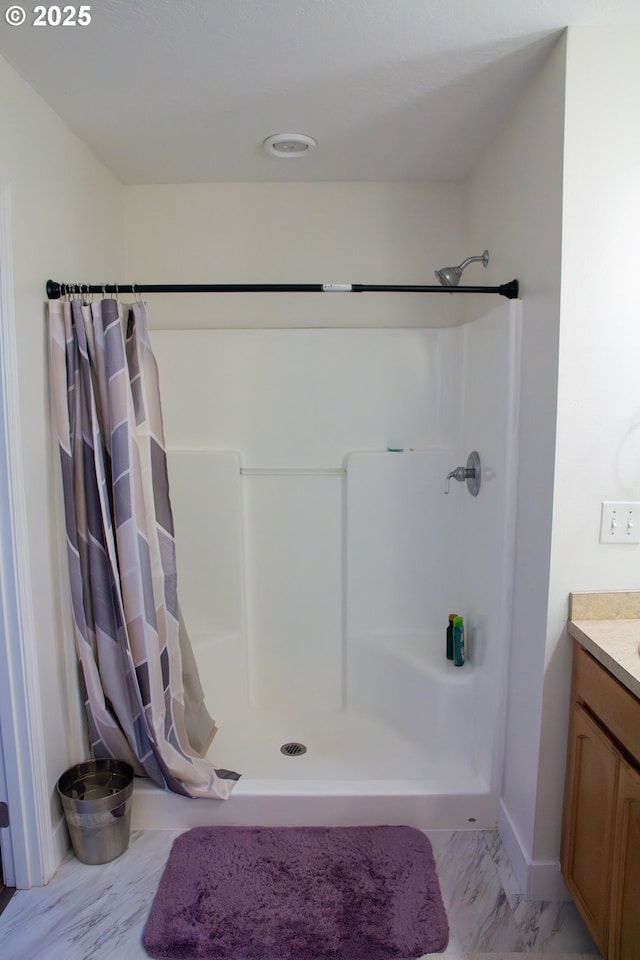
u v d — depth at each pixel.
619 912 1.44
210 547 2.70
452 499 2.64
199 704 2.40
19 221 1.74
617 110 1.56
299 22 1.53
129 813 2.00
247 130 2.13
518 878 1.89
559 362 1.62
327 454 2.69
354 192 2.66
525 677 1.87
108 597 2.02
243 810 2.10
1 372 1.67
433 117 2.04
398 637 2.68
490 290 1.93
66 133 2.07
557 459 1.65
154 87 1.83
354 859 1.94
